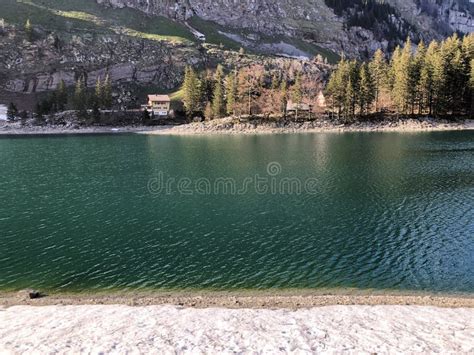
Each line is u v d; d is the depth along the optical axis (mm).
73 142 126438
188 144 114188
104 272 30719
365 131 134875
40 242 37344
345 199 50750
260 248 35156
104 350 17438
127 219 44312
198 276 29766
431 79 137750
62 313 22688
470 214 43094
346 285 27906
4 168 79438
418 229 38906
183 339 18609
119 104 198625
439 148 92750
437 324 20266
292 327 20016
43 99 194750
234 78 162625
